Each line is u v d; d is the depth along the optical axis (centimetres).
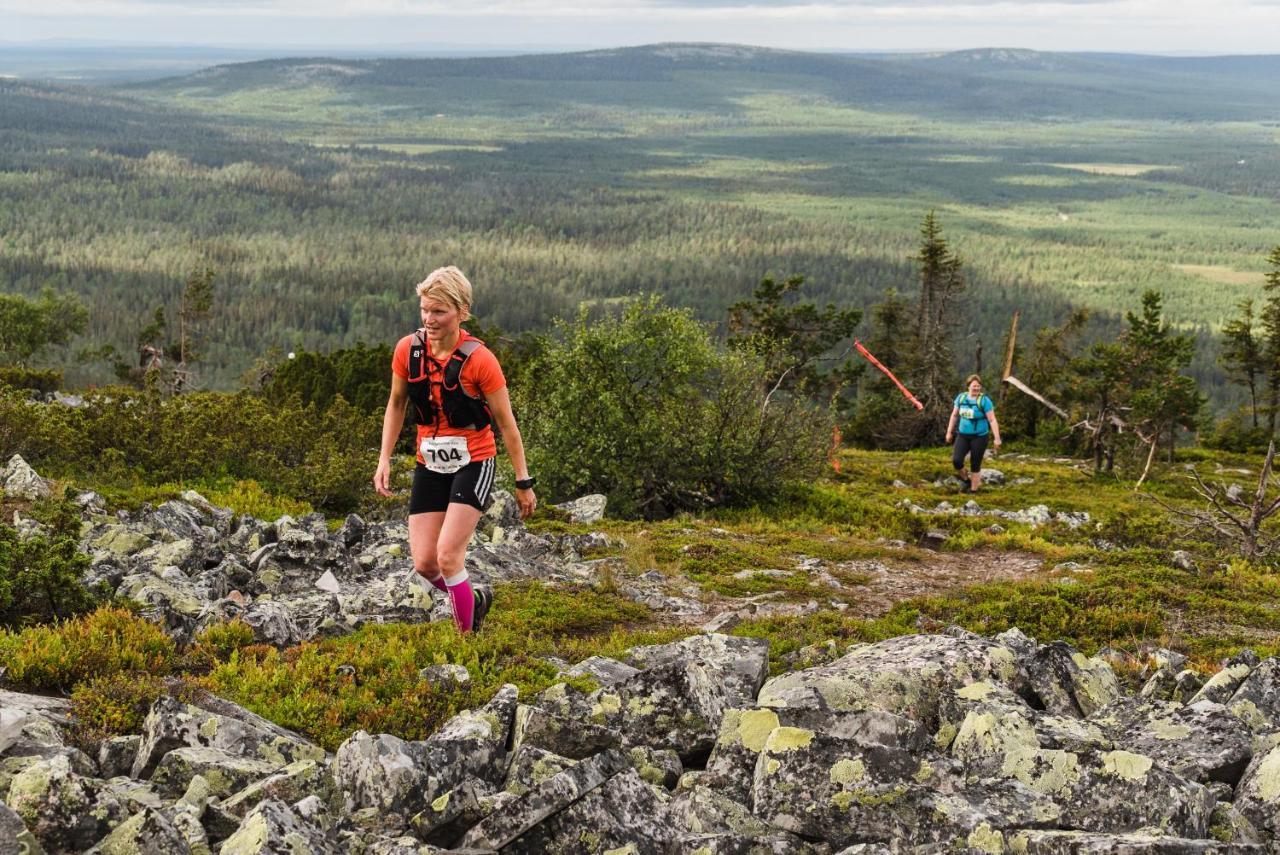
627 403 2373
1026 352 7175
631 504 2314
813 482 2688
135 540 1240
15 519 1272
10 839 430
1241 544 1862
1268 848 541
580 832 496
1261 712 704
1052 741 603
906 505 2681
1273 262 7000
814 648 937
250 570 1191
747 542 1791
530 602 1150
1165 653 970
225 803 519
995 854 497
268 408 2269
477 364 711
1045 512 2525
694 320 2481
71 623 819
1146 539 2084
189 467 1891
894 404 6556
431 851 477
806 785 546
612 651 945
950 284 7206
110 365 15488
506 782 570
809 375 6159
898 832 520
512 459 739
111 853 452
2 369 5097
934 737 648
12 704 617
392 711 718
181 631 885
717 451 2359
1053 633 1229
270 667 795
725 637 846
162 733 574
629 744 636
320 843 467
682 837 504
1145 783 534
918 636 849
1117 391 4584
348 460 1895
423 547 768
